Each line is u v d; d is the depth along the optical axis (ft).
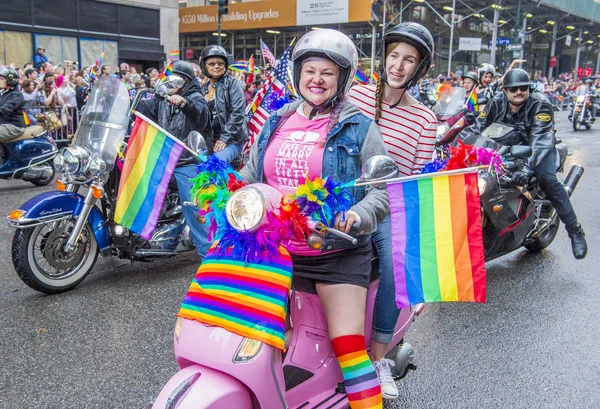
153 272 17.54
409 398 10.82
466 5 83.35
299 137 8.07
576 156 42.96
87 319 13.93
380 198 7.70
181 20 95.91
